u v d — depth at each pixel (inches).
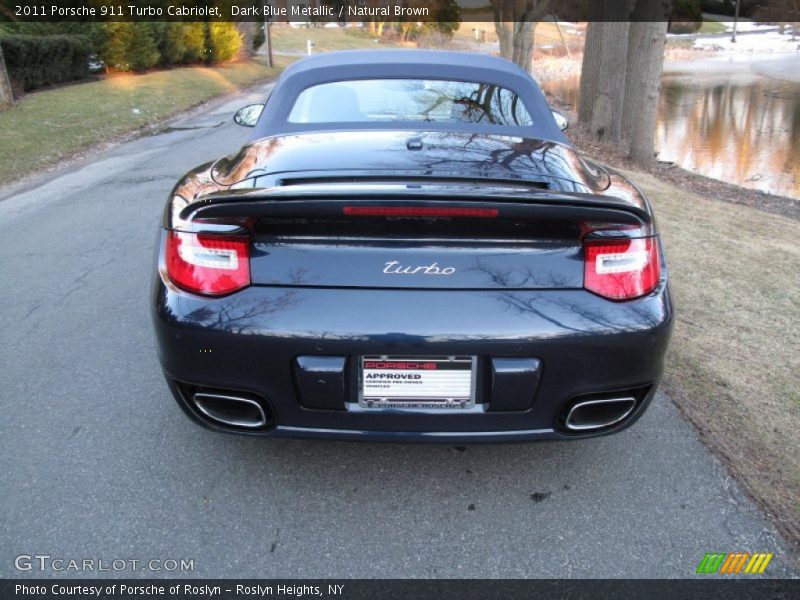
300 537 85.4
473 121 117.3
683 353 137.7
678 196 321.4
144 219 236.5
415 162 94.0
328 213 73.3
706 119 744.3
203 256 78.2
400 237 76.5
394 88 124.0
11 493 92.1
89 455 101.1
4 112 475.5
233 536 85.4
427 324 76.0
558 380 79.1
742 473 98.7
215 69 946.7
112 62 741.9
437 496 93.6
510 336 76.5
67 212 249.8
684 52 1893.5
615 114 491.2
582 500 92.8
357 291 76.8
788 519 89.0
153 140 436.5
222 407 83.2
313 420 81.0
